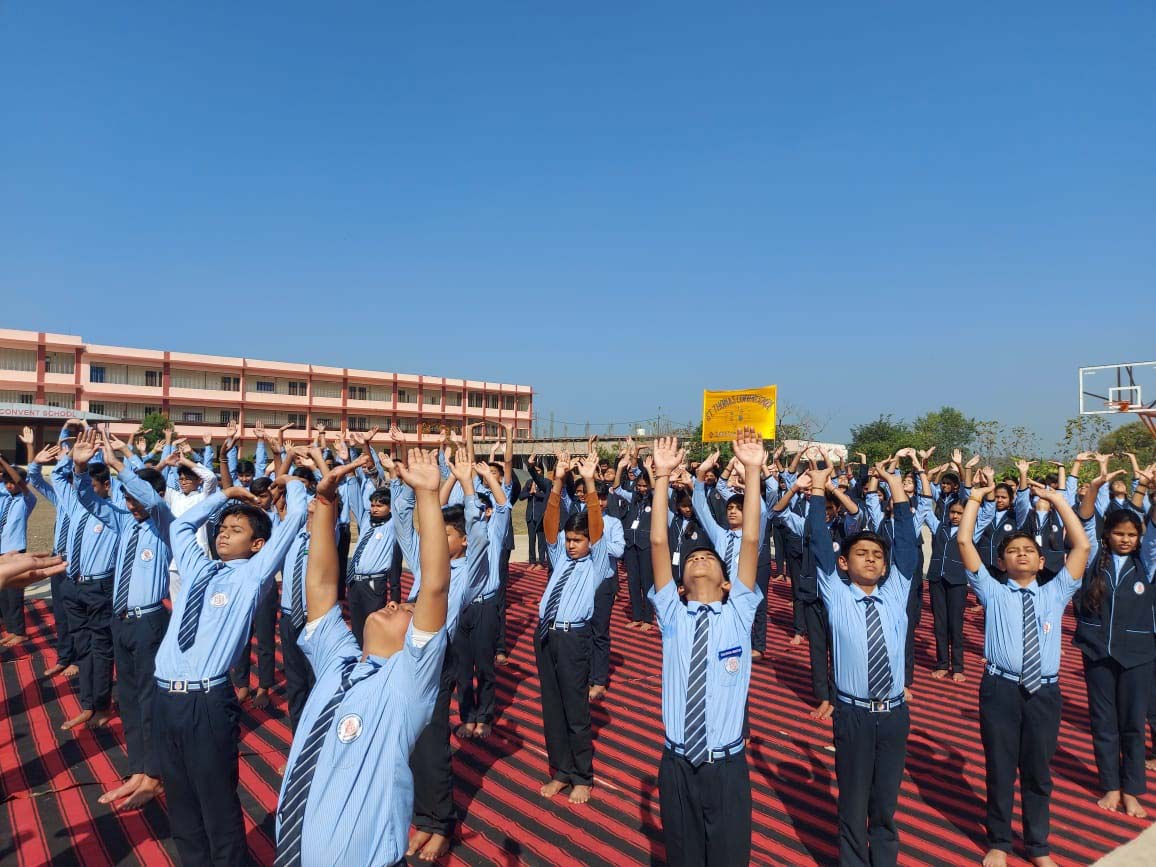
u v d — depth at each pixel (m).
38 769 5.32
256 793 5.01
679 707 3.33
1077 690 7.54
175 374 43.94
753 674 7.93
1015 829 4.72
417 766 4.30
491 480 6.05
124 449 6.51
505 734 6.18
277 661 8.20
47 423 34.19
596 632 7.39
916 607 7.41
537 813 4.81
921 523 7.34
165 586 5.14
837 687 3.93
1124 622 5.00
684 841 3.28
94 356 40.84
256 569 3.86
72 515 6.82
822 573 4.06
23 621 8.49
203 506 4.18
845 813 3.85
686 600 3.62
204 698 3.62
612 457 20.55
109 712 6.29
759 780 5.33
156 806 4.79
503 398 57.38
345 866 2.28
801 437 24.02
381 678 2.51
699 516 6.08
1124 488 8.30
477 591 5.98
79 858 4.17
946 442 36.44
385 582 6.77
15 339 38.44
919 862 4.29
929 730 6.32
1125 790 4.99
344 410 49.50
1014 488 9.07
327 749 2.41
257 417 46.53
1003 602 4.36
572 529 5.10
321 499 2.85
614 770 5.49
